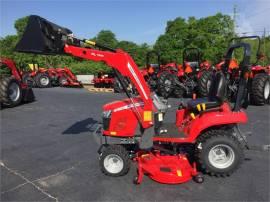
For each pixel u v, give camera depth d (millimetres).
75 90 14539
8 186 4117
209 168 4129
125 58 4160
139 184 4047
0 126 7301
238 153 4078
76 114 8500
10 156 5234
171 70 11133
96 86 15953
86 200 3701
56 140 6098
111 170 4301
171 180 3982
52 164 4840
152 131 4238
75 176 4375
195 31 25375
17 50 4215
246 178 4160
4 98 9242
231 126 4418
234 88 5855
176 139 4195
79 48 4266
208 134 4188
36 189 4020
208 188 3900
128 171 4387
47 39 4230
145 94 4191
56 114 8555
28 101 10617
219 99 4254
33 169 4660
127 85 4434
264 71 9258
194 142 4242
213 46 25125
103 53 4215
